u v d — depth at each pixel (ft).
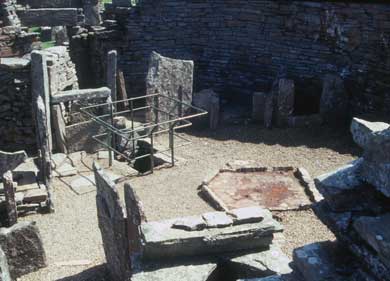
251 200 34.94
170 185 38.14
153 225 19.35
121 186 38.40
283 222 31.86
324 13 49.26
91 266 28.71
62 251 30.63
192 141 46.70
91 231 32.83
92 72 58.49
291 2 51.19
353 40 47.70
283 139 45.91
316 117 48.06
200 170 40.68
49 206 35.24
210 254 19.24
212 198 35.06
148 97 48.96
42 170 38.63
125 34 56.65
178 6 55.98
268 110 48.11
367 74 47.03
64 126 44.70
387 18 44.70
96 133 45.44
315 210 13.33
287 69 52.85
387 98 45.44
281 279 13.29
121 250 23.98
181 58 57.57
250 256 19.31
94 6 78.89
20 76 42.83
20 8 73.00
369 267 11.34
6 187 32.63
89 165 42.57
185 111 49.80
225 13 55.16
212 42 56.70
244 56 55.47
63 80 46.37
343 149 43.19
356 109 48.01
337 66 49.49
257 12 53.42
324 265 12.46
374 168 12.04
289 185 37.22
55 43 67.10
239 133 47.88
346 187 12.59
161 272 18.16
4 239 27.14
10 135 44.88
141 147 46.55
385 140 11.62
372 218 11.43
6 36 50.39
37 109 38.09
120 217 22.97
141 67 57.72
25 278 27.96
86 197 37.32
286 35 52.39
